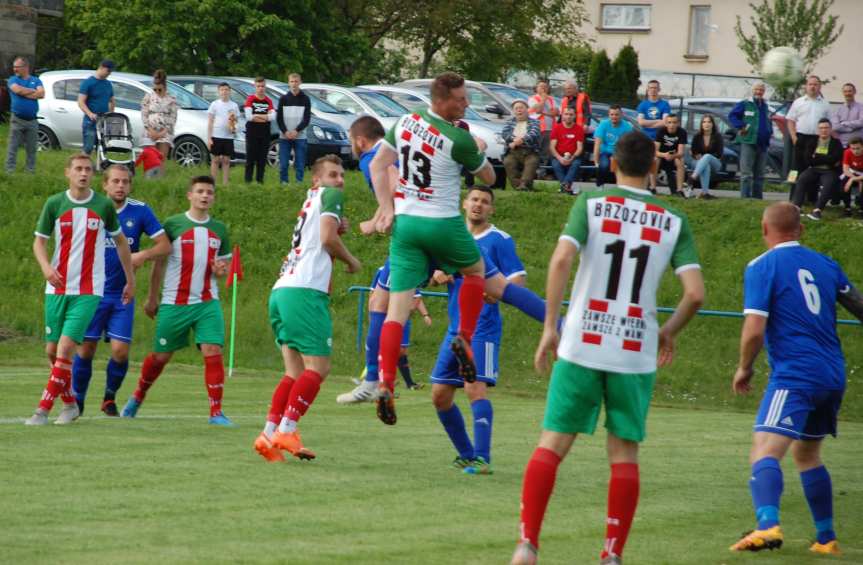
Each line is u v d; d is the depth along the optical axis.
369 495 20.69
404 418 34.12
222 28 111.69
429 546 16.89
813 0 121.75
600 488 22.67
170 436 27.02
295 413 23.70
